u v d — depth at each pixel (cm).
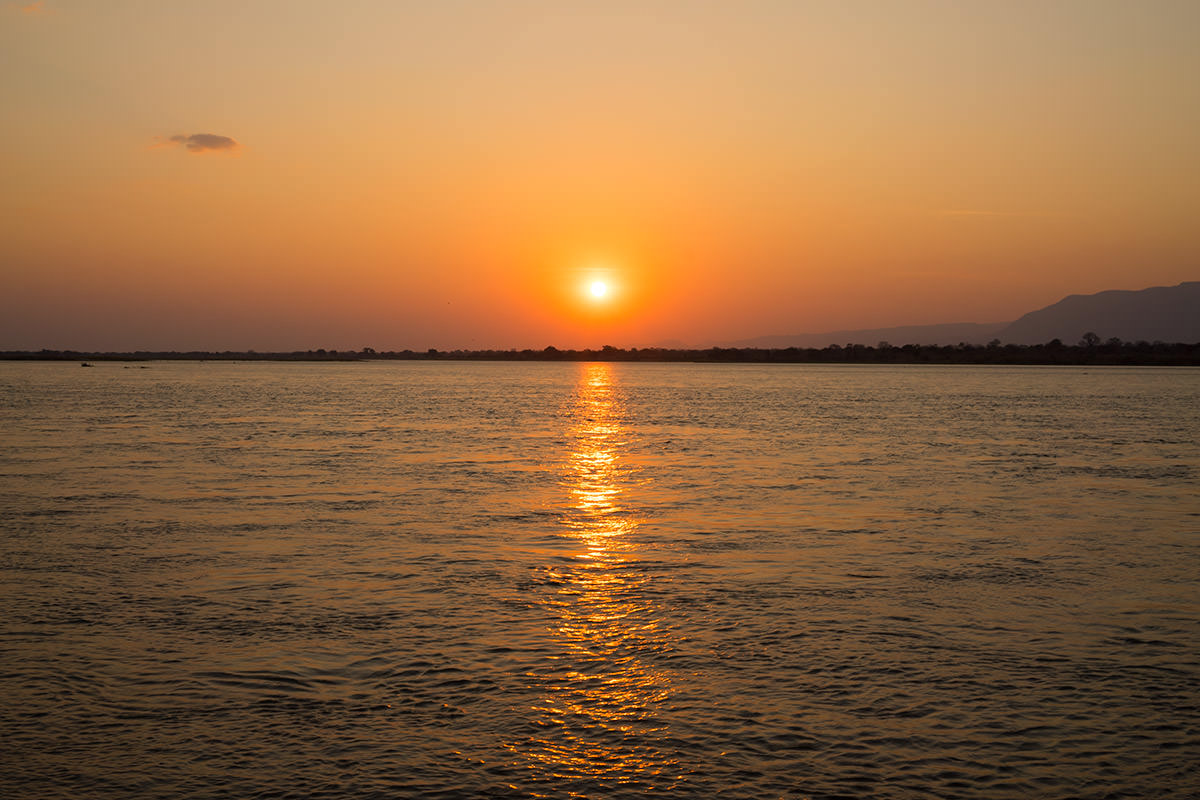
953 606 1534
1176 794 891
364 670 1216
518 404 8875
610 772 934
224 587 1642
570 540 2108
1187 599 1582
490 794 891
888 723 1049
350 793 892
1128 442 4753
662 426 5978
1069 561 1891
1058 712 1080
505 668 1225
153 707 1090
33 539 2070
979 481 3200
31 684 1155
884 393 11550
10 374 18738
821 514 2491
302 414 6988
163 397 9512
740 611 1498
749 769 940
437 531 2212
